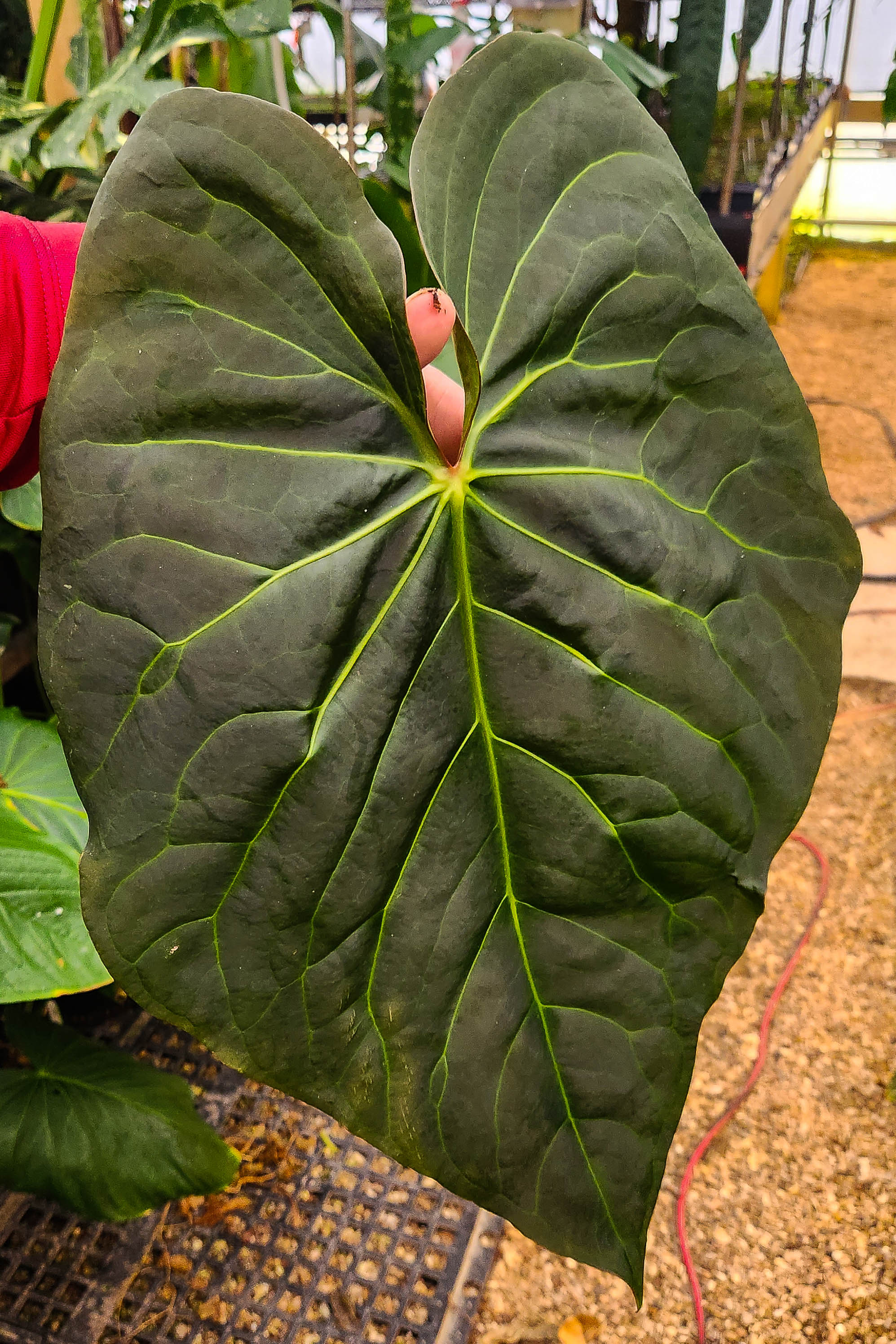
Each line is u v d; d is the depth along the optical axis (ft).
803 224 8.99
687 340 1.30
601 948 1.31
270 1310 2.43
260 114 1.04
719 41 4.21
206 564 1.09
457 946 1.26
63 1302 2.45
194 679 1.10
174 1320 2.41
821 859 3.62
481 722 1.27
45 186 2.73
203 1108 2.89
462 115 1.17
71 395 1.05
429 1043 1.25
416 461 1.18
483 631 1.25
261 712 1.12
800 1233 2.65
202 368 1.08
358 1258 2.54
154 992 1.13
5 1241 2.60
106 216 1.03
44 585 1.06
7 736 2.66
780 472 1.35
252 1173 2.74
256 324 1.09
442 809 1.25
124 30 3.63
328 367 1.11
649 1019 1.32
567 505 1.24
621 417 1.28
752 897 1.35
